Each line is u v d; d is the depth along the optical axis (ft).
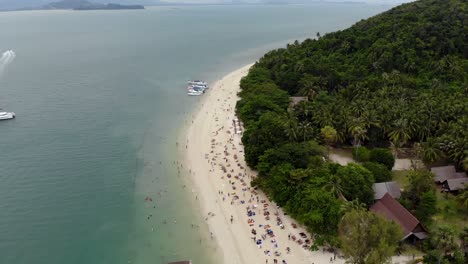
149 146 379.14
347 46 569.23
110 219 263.90
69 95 540.93
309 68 511.40
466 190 255.50
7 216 263.90
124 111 480.64
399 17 597.93
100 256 229.25
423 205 244.01
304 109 383.45
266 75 542.16
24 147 369.50
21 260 224.53
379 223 188.34
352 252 187.32
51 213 268.62
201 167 335.88
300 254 227.61
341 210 226.99
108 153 362.33
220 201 284.41
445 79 446.19
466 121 318.86
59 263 222.89
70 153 359.87
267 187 277.03
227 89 578.66
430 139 306.35
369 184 263.08
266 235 245.86
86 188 301.43
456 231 219.41
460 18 540.93
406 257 217.15
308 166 278.26
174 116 465.88
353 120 337.52
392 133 328.90
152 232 251.19
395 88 409.08
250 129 362.74
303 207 241.76
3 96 526.57
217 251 234.17
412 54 492.54
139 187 304.30
